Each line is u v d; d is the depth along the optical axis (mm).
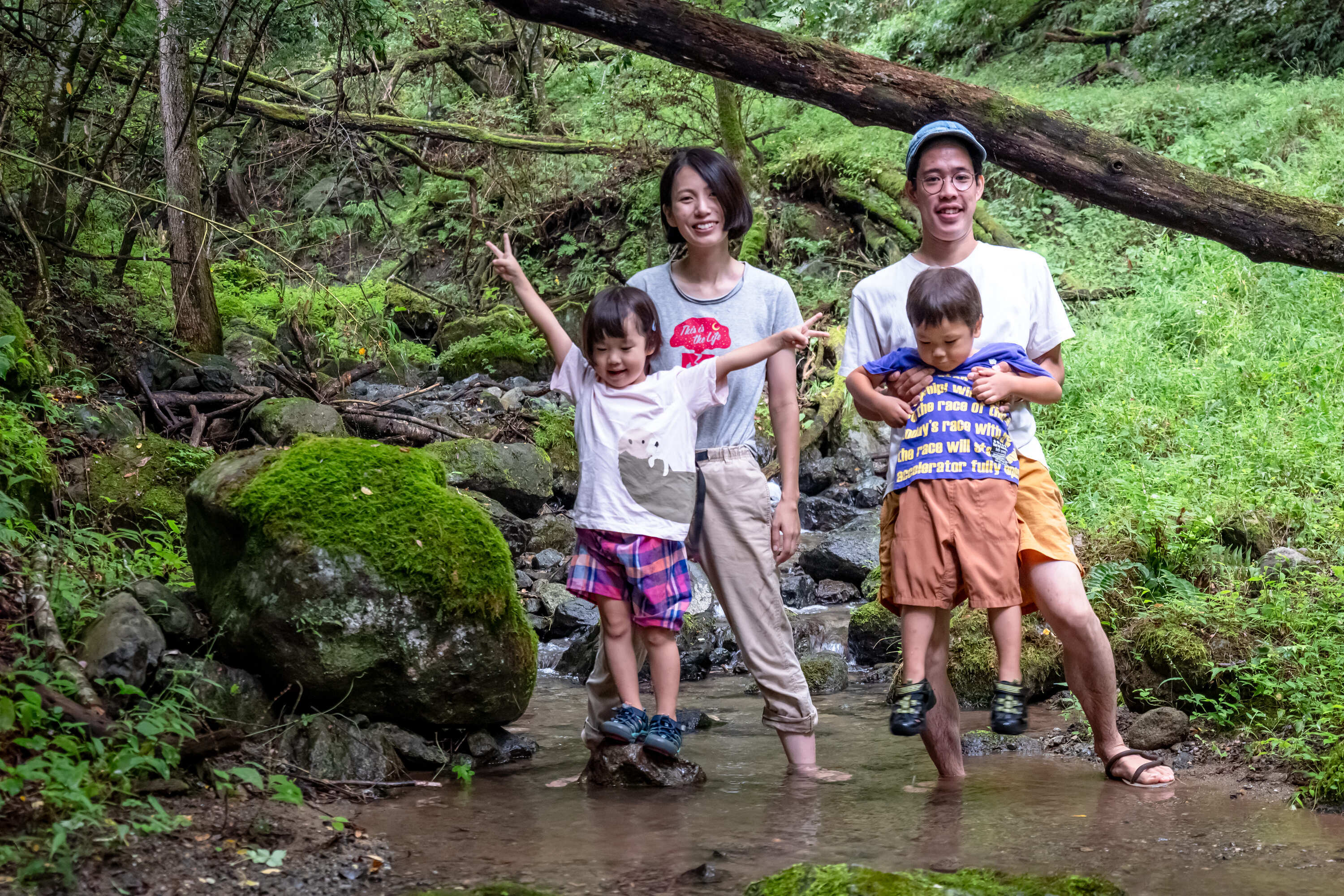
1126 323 8609
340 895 2416
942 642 3391
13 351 5090
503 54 12797
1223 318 8219
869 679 5371
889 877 2359
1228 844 2693
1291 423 6234
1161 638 4082
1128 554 5020
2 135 6938
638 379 3424
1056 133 4609
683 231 3467
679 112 12961
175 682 3186
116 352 7273
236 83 8750
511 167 12578
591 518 3359
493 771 3588
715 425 3527
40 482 4441
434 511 3592
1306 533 4953
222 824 2707
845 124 13703
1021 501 3227
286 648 3375
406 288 12352
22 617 3270
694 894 2412
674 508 3344
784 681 3559
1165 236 10062
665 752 3365
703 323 3518
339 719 3447
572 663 5508
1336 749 3152
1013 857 2635
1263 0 12539
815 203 13320
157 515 5402
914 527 3145
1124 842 2734
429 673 3482
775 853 2709
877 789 3340
